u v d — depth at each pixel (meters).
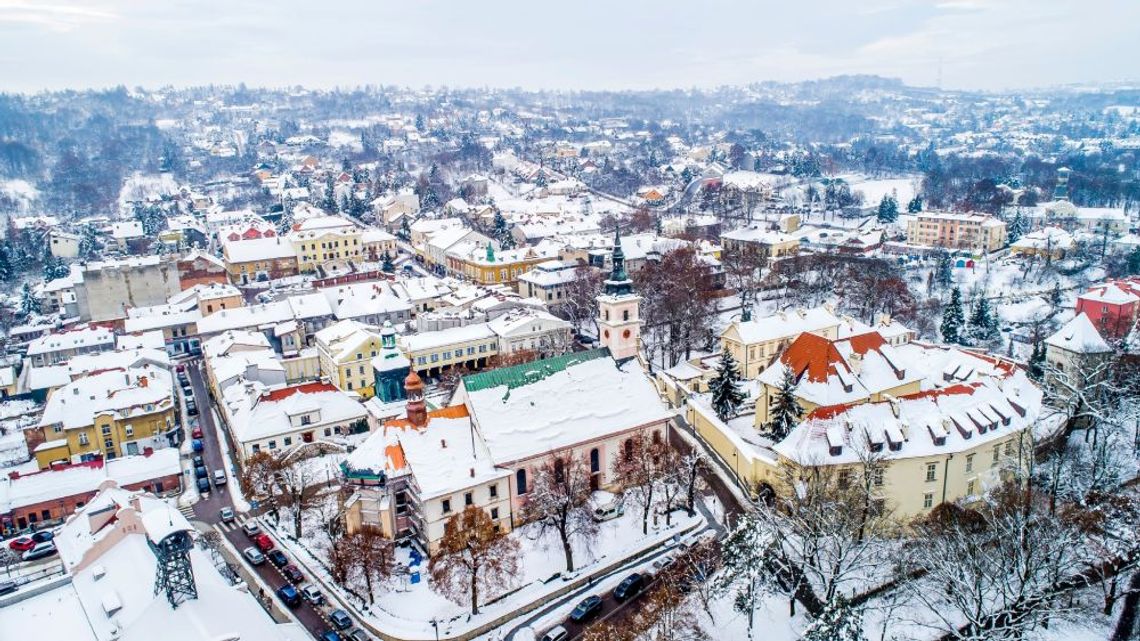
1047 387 145.75
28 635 72.19
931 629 85.44
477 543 92.25
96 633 71.25
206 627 69.31
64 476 127.00
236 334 177.75
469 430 109.25
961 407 106.31
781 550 90.88
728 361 137.00
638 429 118.56
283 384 159.12
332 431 139.25
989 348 186.00
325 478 122.56
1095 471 106.19
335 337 175.12
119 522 82.44
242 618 74.62
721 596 90.69
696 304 191.88
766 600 91.31
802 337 129.00
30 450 141.88
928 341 182.12
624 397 120.44
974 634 76.69
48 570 109.44
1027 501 92.75
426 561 101.75
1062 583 89.81
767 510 95.44
